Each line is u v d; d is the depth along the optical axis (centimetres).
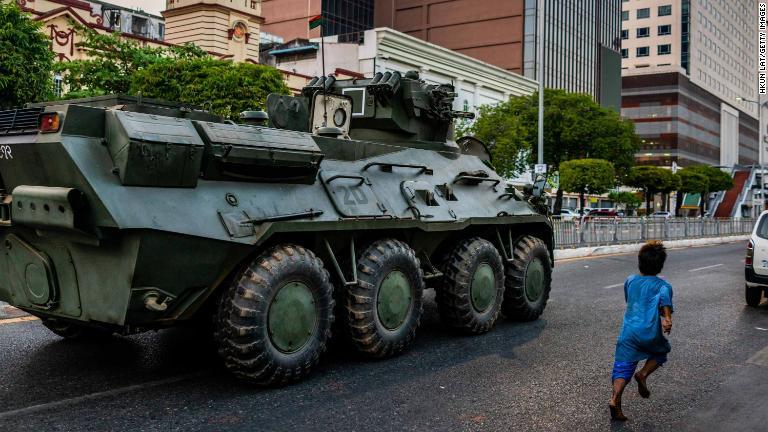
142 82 1867
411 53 3531
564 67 6338
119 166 486
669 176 5222
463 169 855
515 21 5816
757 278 1076
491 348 742
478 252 779
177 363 641
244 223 538
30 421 485
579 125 3681
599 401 573
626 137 3825
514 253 882
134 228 475
